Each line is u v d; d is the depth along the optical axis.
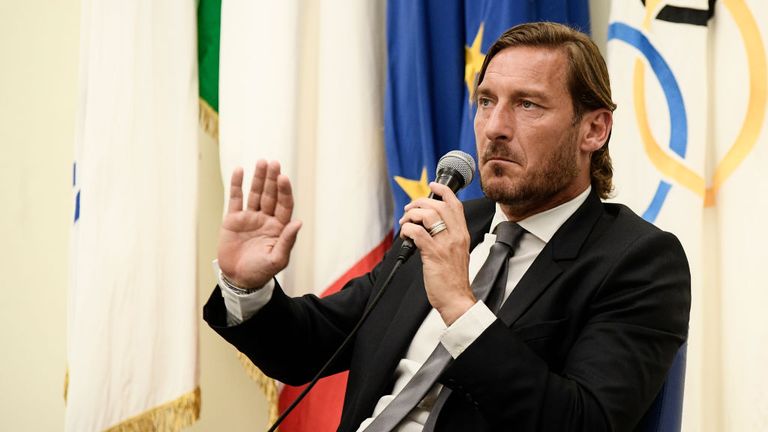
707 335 4.65
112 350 5.39
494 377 2.78
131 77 5.52
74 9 6.87
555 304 3.09
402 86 5.27
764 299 4.33
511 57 3.25
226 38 5.57
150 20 5.60
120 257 5.42
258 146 5.38
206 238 6.27
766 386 4.30
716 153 4.63
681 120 4.61
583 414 2.74
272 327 3.53
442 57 5.18
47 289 6.89
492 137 3.19
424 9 5.17
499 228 3.40
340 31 5.45
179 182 5.60
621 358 2.88
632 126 4.71
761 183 4.41
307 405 5.40
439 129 5.18
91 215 5.43
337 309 3.78
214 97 5.81
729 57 4.58
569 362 2.96
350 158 5.38
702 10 4.64
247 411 6.27
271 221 3.39
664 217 4.56
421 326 3.36
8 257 7.04
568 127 3.22
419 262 3.56
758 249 4.37
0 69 7.08
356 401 3.34
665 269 3.09
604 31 5.38
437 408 3.02
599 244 3.19
